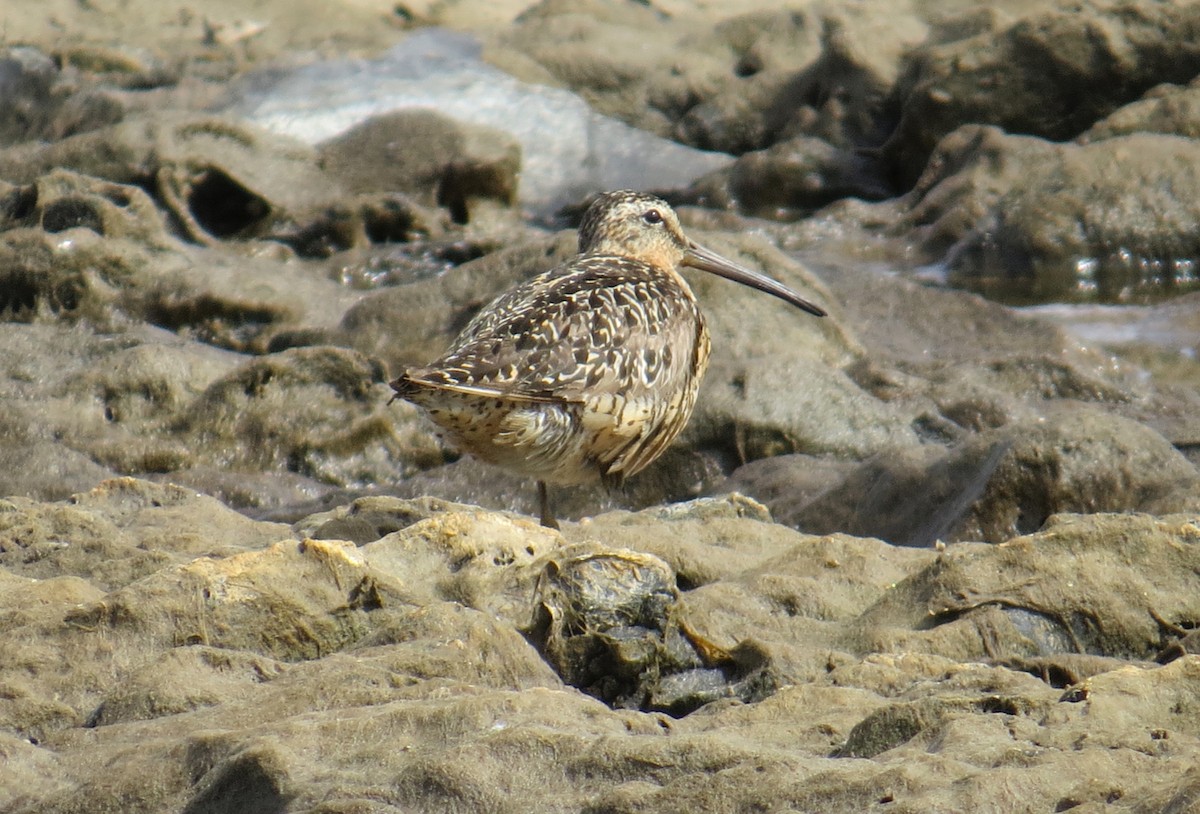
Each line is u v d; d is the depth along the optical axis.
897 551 8.89
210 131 22.97
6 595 7.91
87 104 25.58
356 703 6.54
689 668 7.59
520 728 5.89
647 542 9.17
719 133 27.11
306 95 25.20
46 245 18.70
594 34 28.59
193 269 19.05
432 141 24.00
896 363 16.17
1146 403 15.37
